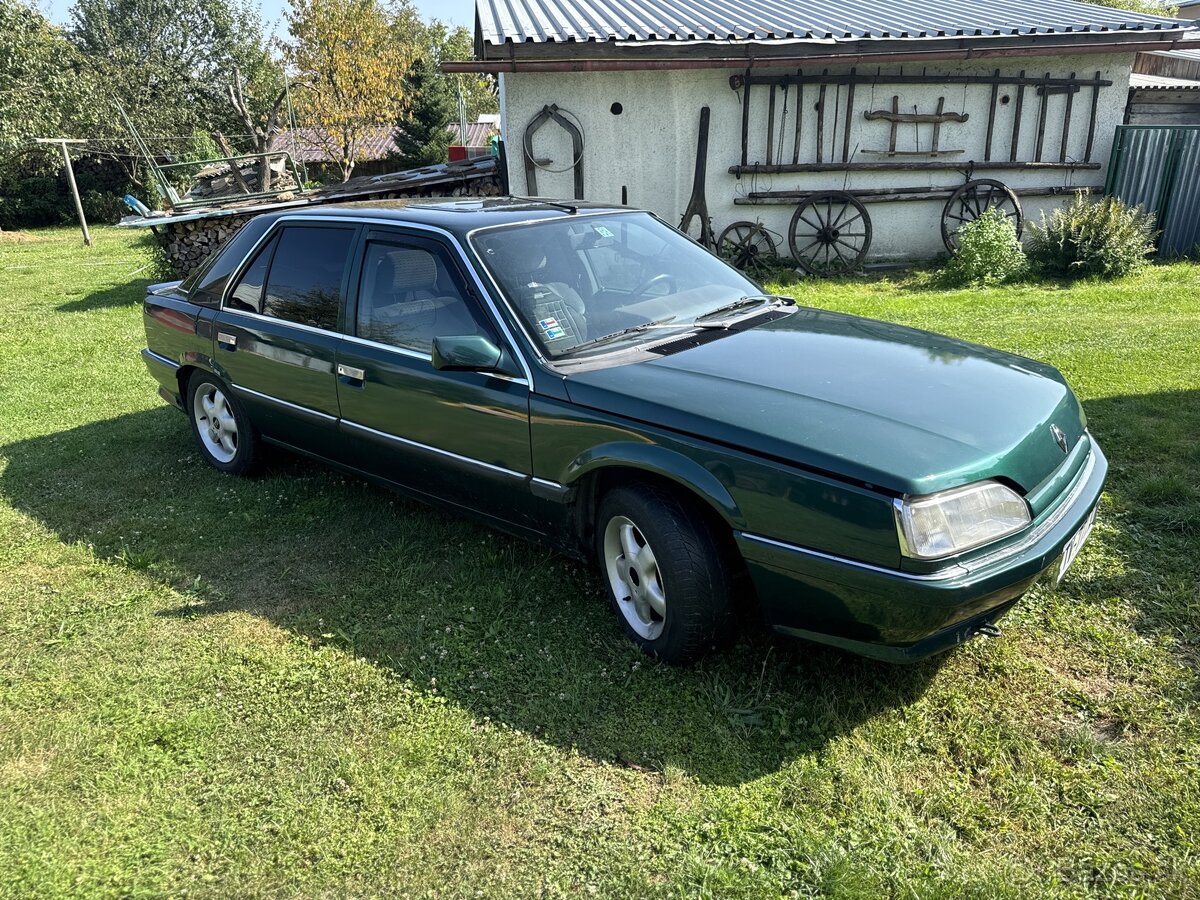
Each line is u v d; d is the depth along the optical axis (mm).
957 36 10922
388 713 2891
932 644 2529
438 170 13461
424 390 3561
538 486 3227
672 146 11438
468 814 2449
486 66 10211
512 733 2768
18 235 25453
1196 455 4547
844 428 2627
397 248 3803
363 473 4188
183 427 6070
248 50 37250
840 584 2523
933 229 12328
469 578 3717
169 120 32250
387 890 2217
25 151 28047
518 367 3252
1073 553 2891
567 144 11266
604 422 2980
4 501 4848
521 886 2211
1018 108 11758
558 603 3504
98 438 5883
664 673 3023
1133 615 3213
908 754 2598
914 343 3441
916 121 11672
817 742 2662
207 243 12836
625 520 3072
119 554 4109
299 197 13031
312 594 3688
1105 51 11219
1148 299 9172
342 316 3986
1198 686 2814
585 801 2477
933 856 2234
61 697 3053
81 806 2543
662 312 3635
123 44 34750
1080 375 6098
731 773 2562
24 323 10453
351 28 26922
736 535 2695
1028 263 11023
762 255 11836
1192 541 3684
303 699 2988
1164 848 2223
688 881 2195
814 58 10625
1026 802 2389
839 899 2111
